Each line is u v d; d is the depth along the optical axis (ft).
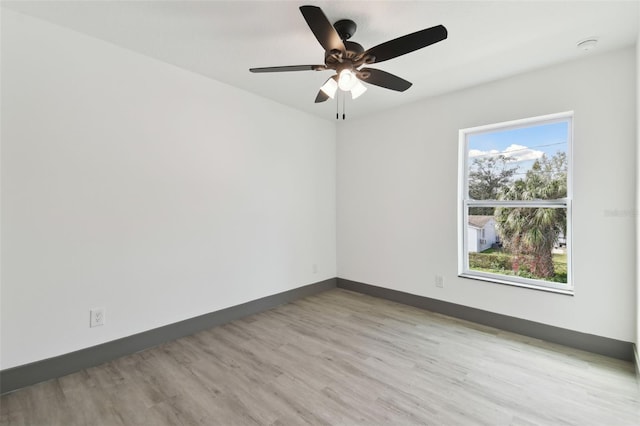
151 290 8.68
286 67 6.93
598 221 8.21
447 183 11.14
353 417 5.82
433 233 11.54
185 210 9.39
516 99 9.53
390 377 7.14
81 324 7.48
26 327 6.75
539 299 9.18
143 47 8.05
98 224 7.72
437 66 8.92
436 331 9.76
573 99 8.54
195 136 9.59
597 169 8.21
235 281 10.77
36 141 6.82
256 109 11.31
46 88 6.94
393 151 12.64
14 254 6.59
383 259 13.09
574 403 6.22
